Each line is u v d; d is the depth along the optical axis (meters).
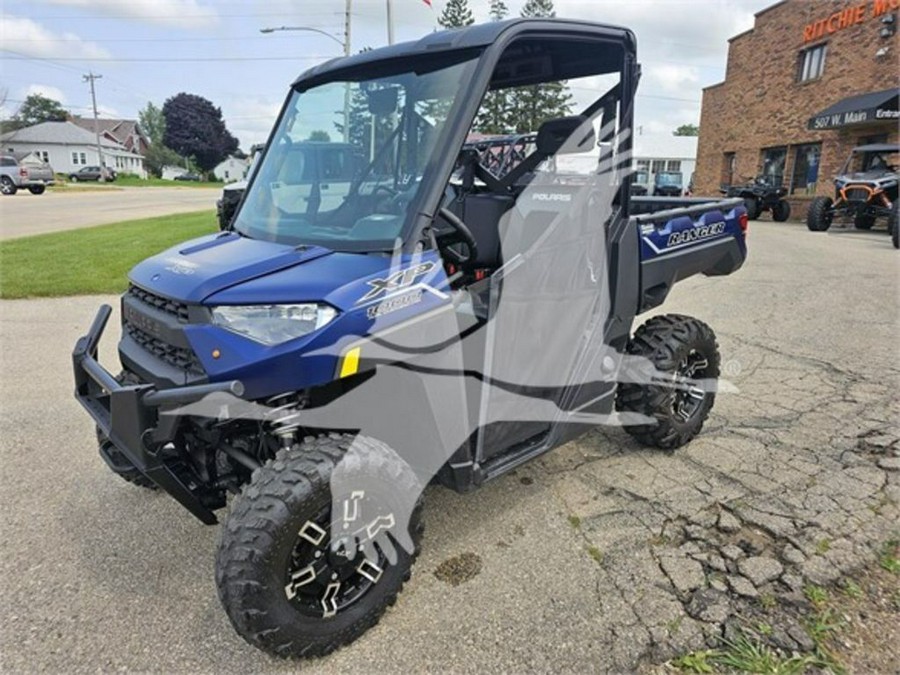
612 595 2.34
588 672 2.00
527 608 2.28
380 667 2.04
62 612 2.27
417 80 2.40
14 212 18.70
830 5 16.56
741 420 3.84
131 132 77.88
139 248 10.43
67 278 7.91
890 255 9.99
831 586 2.36
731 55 21.19
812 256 9.93
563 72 2.97
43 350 5.25
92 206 22.00
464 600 2.33
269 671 2.03
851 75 16.06
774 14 18.81
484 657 2.07
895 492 3.00
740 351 5.11
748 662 2.01
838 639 2.10
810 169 17.98
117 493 3.05
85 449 3.50
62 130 62.84
